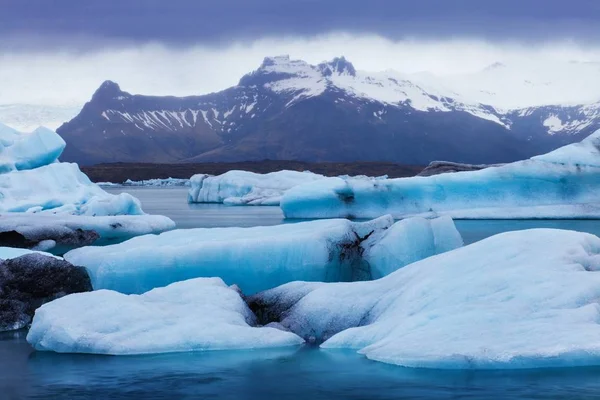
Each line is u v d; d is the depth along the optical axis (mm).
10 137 37812
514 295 9375
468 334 8812
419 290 10156
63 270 12539
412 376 8492
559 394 7629
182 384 8641
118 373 9086
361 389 8227
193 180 62000
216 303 10898
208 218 39406
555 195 33125
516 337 8586
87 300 10641
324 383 8492
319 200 36656
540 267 9875
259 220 37375
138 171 181875
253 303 11805
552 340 8352
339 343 10039
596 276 9336
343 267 14344
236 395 8219
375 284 11258
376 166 164000
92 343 9945
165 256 13719
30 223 24500
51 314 10398
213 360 9555
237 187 58656
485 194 34062
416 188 35188
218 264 13859
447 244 14828
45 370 9266
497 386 7930
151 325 10234
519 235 10820
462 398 7695
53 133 36656
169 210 48250
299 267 13867
